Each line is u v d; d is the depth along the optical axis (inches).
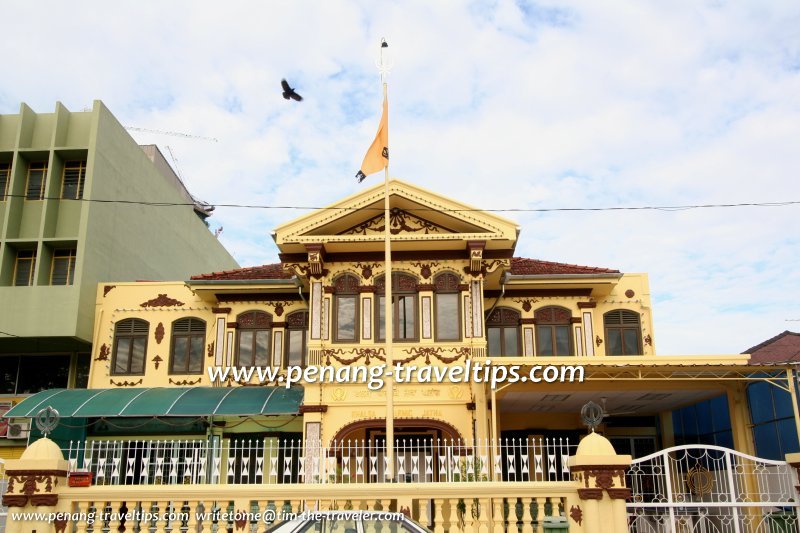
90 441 896.3
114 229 1080.2
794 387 697.0
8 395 987.9
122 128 1124.5
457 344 796.6
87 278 984.3
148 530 456.1
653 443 992.2
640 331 964.6
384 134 737.6
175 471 500.4
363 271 826.8
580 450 462.9
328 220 807.7
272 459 506.6
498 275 869.2
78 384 993.5
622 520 445.1
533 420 956.0
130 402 828.0
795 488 470.0
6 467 460.1
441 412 775.1
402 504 458.6
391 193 805.2
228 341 949.8
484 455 735.7
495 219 806.5
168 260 1314.0
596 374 740.7
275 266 995.9
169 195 1333.7
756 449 827.4
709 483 620.7
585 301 943.0
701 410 962.1
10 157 1034.1
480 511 457.7
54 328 943.7
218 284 940.6
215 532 456.8
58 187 1035.9
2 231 997.2
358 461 526.6
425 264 827.4
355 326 808.9
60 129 1045.2
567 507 457.4
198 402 824.3
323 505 460.1
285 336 949.2
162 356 966.4
